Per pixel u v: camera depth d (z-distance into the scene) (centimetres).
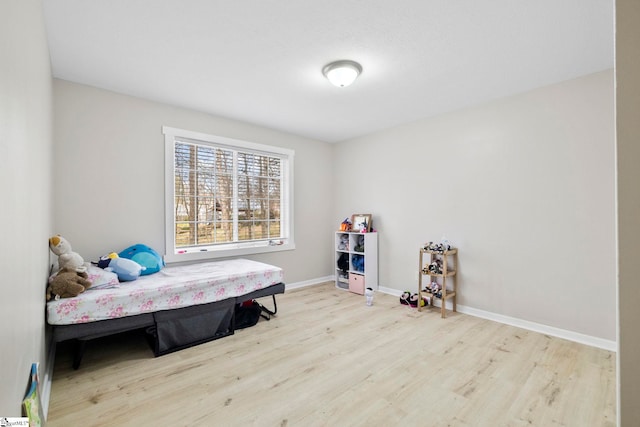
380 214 443
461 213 350
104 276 242
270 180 439
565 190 277
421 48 225
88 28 200
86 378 209
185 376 212
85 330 213
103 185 295
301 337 279
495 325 308
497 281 320
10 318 92
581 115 268
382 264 440
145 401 184
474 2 176
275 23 196
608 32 204
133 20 192
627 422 64
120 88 294
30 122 130
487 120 328
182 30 203
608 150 255
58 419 167
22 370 110
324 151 504
